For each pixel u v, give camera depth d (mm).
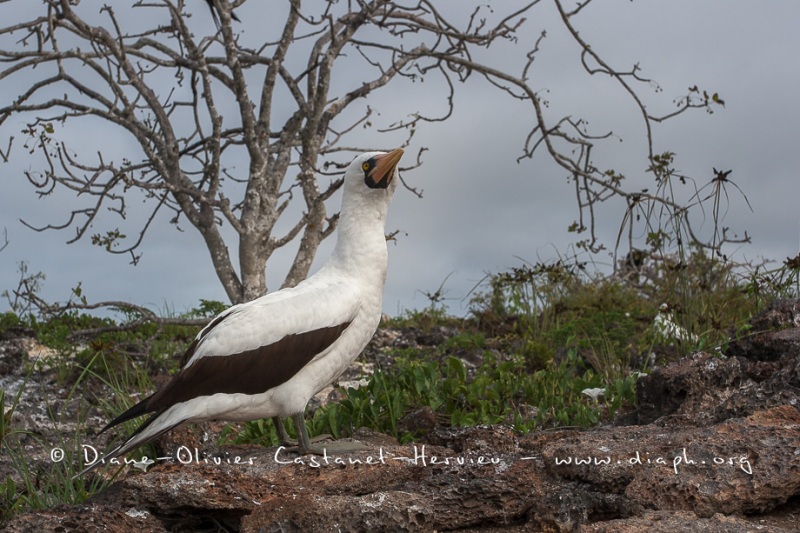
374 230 9633
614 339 17016
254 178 23984
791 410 8906
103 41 23000
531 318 19984
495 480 7988
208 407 8773
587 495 7895
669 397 10547
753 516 7656
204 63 23688
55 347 19750
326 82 23953
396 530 7496
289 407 9055
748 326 12812
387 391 11820
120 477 10984
